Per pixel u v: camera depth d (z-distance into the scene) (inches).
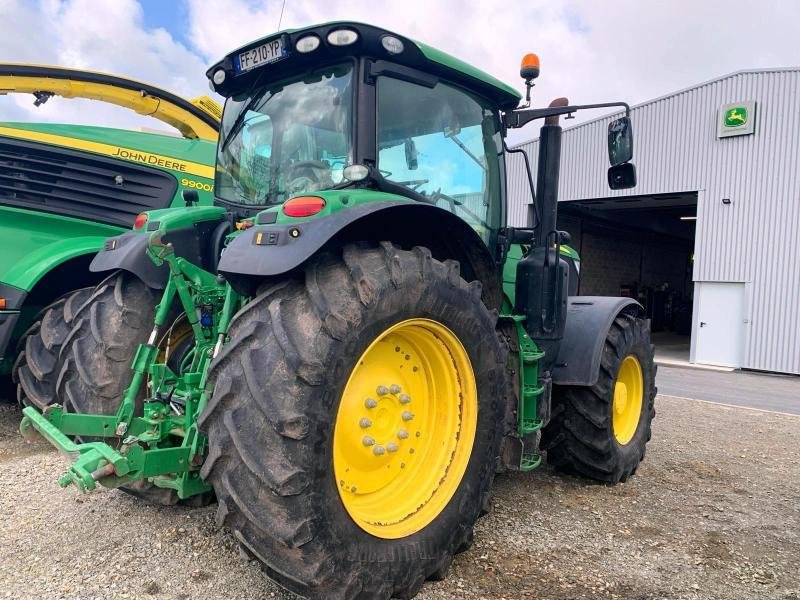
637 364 171.8
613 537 125.6
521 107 142.3
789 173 529.0
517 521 132.1
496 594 100.5
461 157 130.0
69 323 161.6
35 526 118.1
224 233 135.0
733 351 563.8
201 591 96.7
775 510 145.2
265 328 87.0
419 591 100.2
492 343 111.2
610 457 154.2
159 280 125.4
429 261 99.3
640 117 616.7
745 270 552.7
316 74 115.0
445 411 109.0
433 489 105.0
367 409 97.7
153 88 243.9
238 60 120.8
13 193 193.6
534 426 134.1
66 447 88.4
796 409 318.3
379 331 91.0
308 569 82.3
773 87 535.2
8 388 219.8
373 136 108.2
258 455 80.7
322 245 86.5
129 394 108.7
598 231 818.8
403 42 108.6
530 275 139.1
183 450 94.8
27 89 224.1
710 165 571.8
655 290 910.4
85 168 203.8
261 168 126.3
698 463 184.7
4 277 179.9
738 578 109.7
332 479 85.0
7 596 93.4
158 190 216.5
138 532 116.3
